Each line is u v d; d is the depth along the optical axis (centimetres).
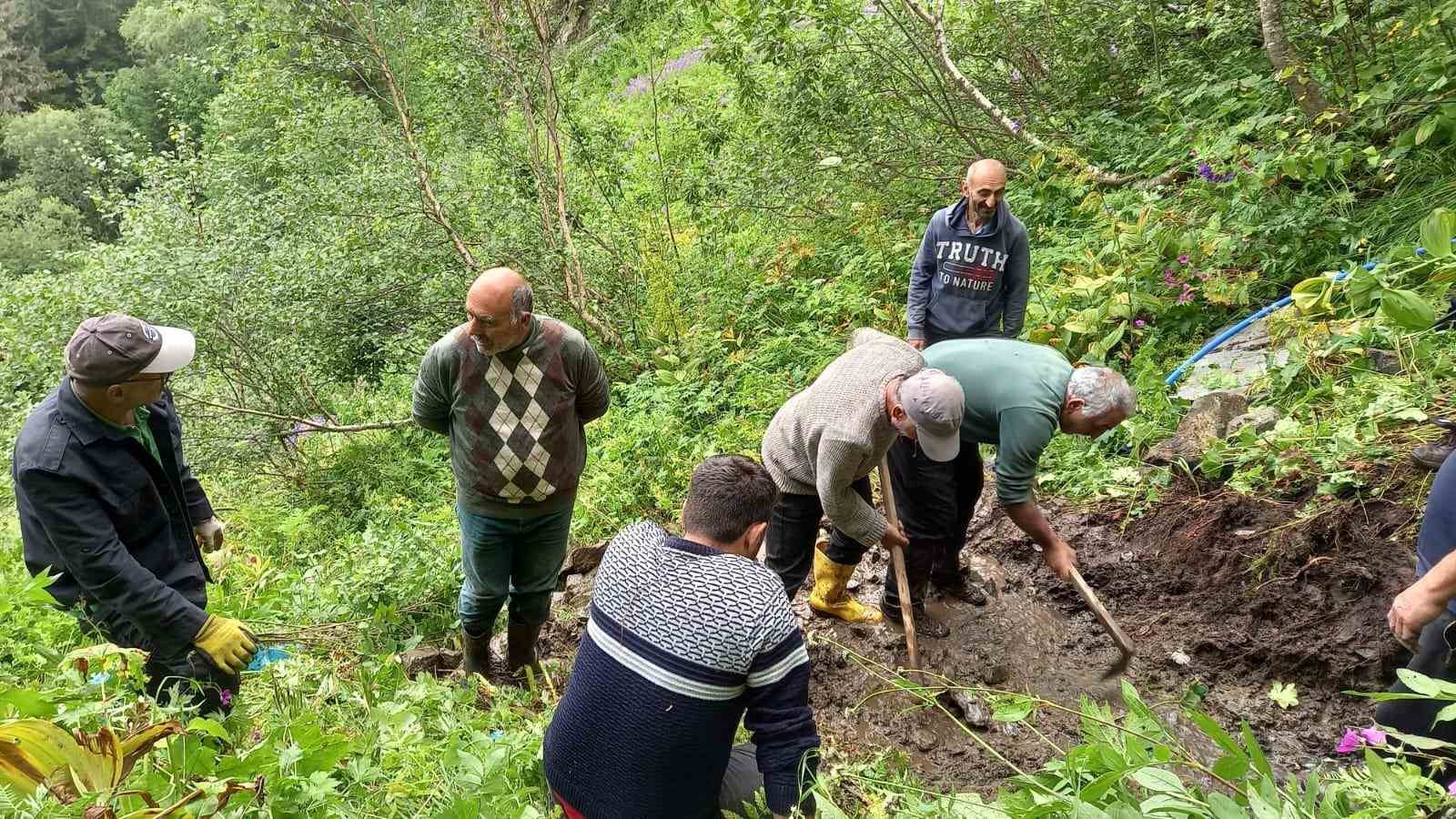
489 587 360
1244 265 578
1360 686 353
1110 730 242
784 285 781
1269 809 192
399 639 433
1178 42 794
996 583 423
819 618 408
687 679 215
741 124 889
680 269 834
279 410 752
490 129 867
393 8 854
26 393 668
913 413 303
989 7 786
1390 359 465
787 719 219
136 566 268
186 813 205
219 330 720
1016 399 330
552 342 332
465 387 330
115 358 254
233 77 920
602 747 221
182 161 857
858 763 319
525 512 346
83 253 804
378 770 256
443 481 675
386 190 815
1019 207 741
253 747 263
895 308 670
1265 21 604
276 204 829
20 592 253
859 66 804
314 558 553
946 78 814
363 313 794
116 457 270
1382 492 399
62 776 208
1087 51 798
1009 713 269
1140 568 422
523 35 834
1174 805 203
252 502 711
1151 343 555
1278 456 430
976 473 384
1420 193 548
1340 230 550
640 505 543
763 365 670
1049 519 458
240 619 386
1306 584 384
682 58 1350
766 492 236
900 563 362
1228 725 350
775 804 220
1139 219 587
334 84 885
